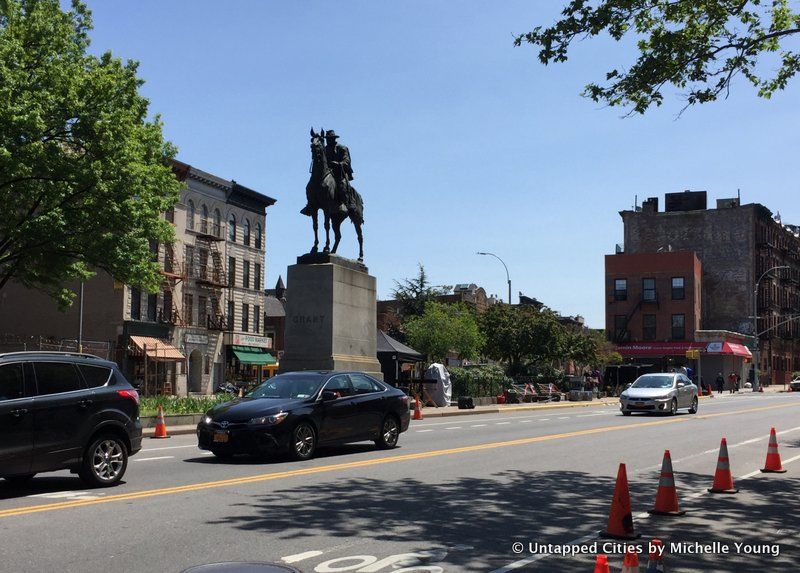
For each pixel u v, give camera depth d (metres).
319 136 26.58
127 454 11.34
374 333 28.06
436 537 8.01
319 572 6.50
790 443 19.47
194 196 56.41
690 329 76.94
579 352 58.59
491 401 42.38
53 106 28.52
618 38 12.05
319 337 25.22
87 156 29.00
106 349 37.69
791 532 8.74
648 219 86.38
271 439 13.82
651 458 15.65
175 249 53.81
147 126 32.09
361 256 28.36
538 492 11.09
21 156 27.36
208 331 57.66
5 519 8.56
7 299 51.62
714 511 9.95
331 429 15.10
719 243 83.56
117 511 9.08
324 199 26.09
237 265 61.47
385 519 8.86
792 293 98.06
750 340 80.75
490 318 58.66
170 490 10.63
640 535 8.23
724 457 11.59
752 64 12.20
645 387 32.47
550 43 11.73
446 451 16.45
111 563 6.68
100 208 29.11
